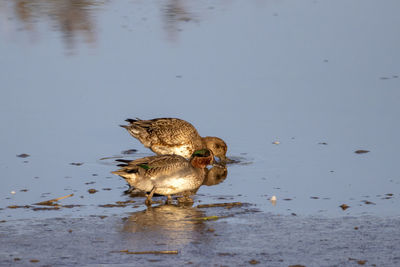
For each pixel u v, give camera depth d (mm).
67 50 23062
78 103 18047
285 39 24734
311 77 20359
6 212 10820
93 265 8391
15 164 13812
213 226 10055
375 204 11180
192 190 12469
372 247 9008
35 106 17734
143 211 11000
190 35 25141
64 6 29609
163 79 20094
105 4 30391
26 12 28422
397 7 29891
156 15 28344
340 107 17750
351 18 27969
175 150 14828
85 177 13141
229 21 27453
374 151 14523
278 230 9805
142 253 8828
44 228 9922
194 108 17703
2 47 23281
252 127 16438
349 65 21562
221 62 21922
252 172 13500
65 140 15523
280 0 31812
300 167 13695
